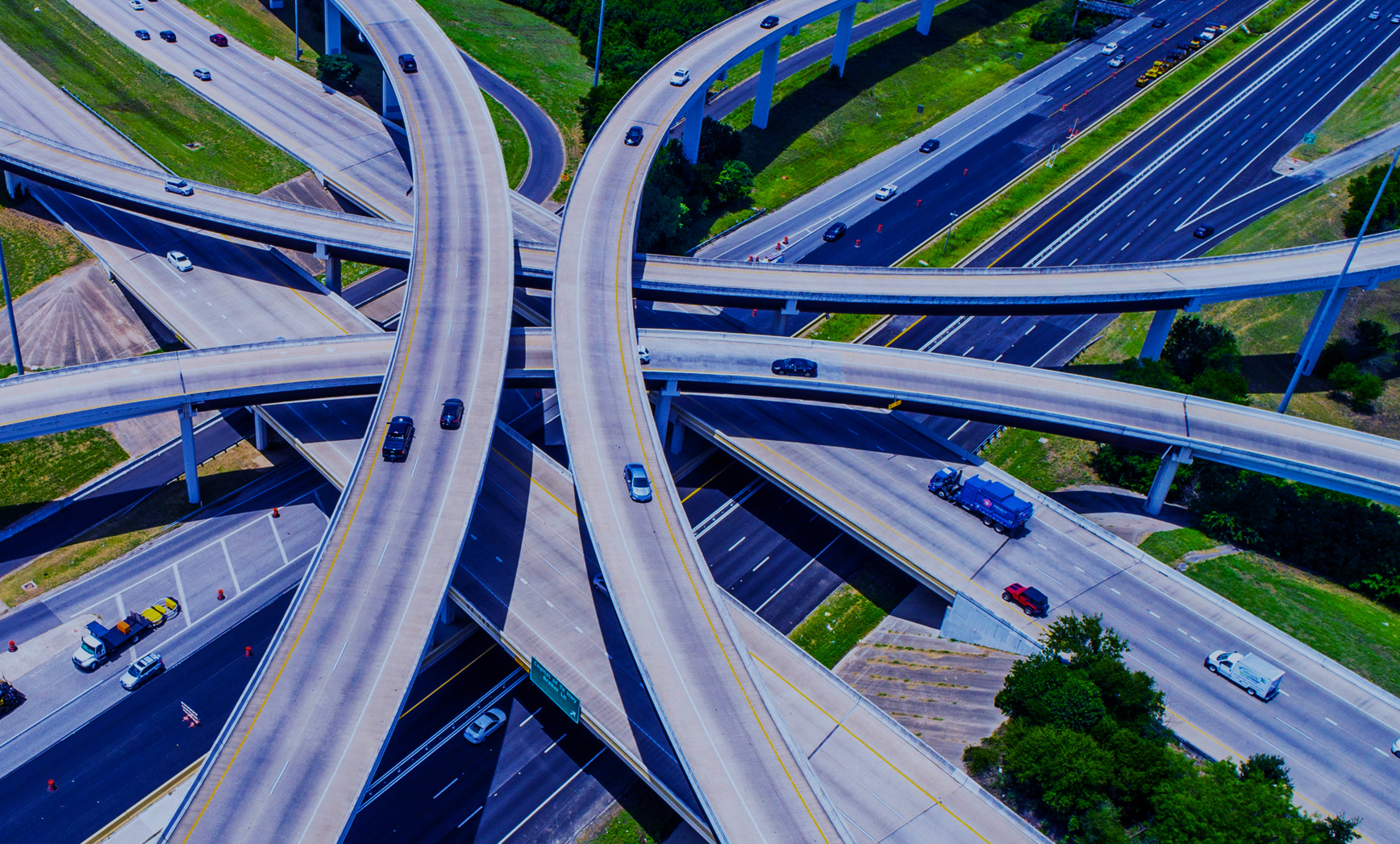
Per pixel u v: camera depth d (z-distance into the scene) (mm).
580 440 111000
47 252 151250
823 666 101500
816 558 123000
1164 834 87875
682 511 102875
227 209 145000
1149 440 124938
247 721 82500
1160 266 151125
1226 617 110938
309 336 134750
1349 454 123938
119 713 99500
